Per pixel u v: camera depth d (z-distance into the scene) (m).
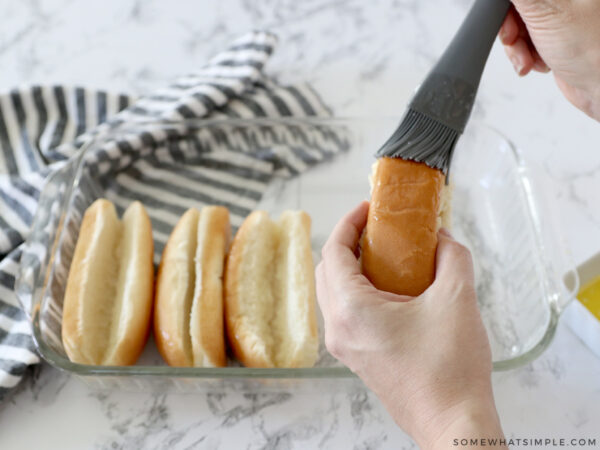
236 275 0.70
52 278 0.69
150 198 0.83
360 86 0.94
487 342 0.47
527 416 0.66
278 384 0.65
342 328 0.48
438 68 0.54
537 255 0.72
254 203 0.83
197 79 0.90
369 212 0.51
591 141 0.87
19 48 1.00
